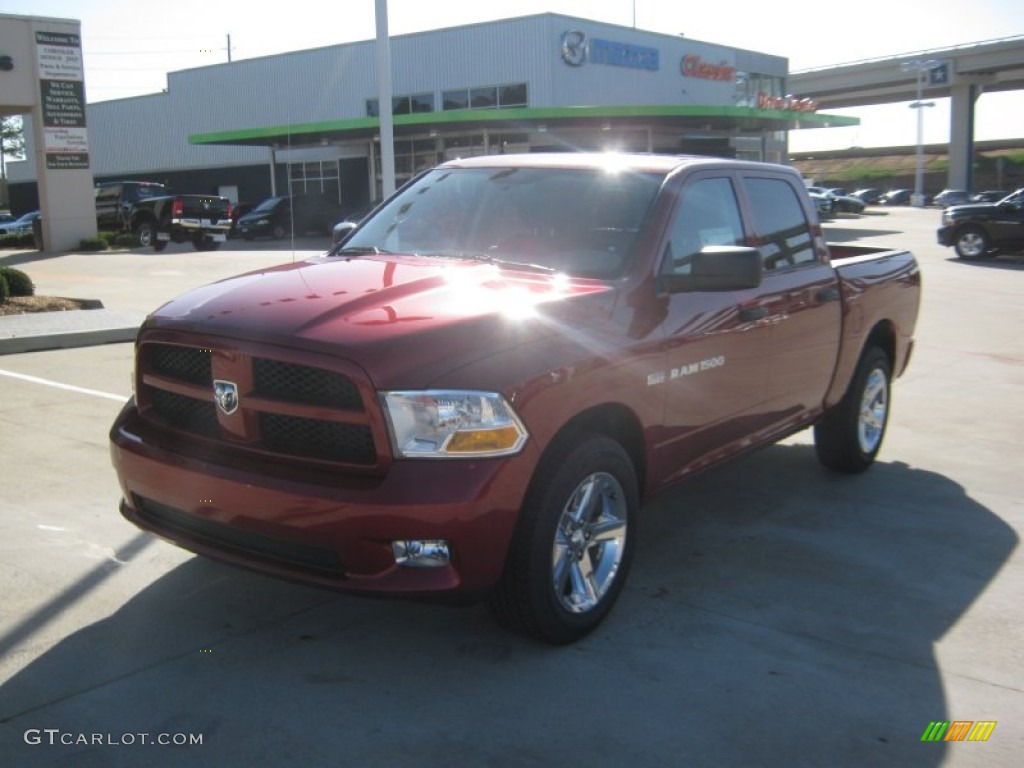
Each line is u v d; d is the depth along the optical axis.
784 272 5.70
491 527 3.66
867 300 6.50
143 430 4.27
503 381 3.72
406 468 3.59
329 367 3.64
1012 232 23.16
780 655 4.14
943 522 5.86
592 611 4.22
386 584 3.61
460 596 3.69
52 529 5.29
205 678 3.83
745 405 5.27
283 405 3.75
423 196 5.50
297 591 4.63
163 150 55.59
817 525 5.78
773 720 3.63
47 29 28.70
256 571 3.85
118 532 5.27
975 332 13.16
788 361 5.61
